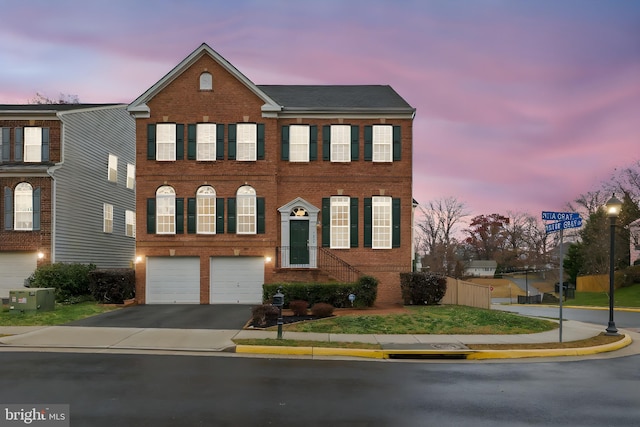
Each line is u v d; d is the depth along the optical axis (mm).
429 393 9188
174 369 11016
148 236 25359
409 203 25875
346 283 22531
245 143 25672
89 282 24484
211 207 25562
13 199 26078
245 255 25344
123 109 34719
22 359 12047
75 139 28562
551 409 8281
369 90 29406
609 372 11383
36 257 26203
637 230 53938
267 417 7594
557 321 19906
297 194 25953
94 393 8883
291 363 11922
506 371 11328
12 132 27141
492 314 19172
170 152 25641
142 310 21516
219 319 18594
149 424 7215
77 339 14602
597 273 52438
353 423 7375
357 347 13414
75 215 28391
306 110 25844
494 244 85312
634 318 25219
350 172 26016
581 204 66625
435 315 18750
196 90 25719
